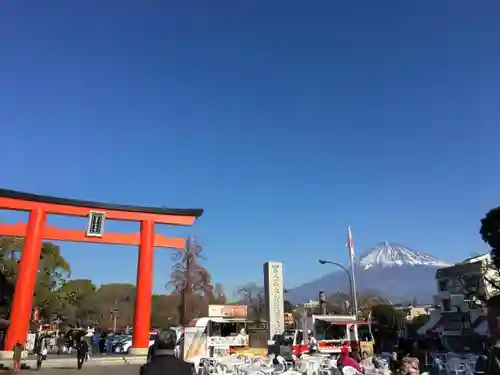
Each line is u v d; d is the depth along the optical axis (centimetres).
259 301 7175
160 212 3656
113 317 8412
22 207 3278
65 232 3372
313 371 1916
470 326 4466
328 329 2864
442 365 2245
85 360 3077
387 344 3825
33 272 3186
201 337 2988
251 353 3009
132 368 2803
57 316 6738
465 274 5162
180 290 6147
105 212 3497
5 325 3033
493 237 3603
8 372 2508
